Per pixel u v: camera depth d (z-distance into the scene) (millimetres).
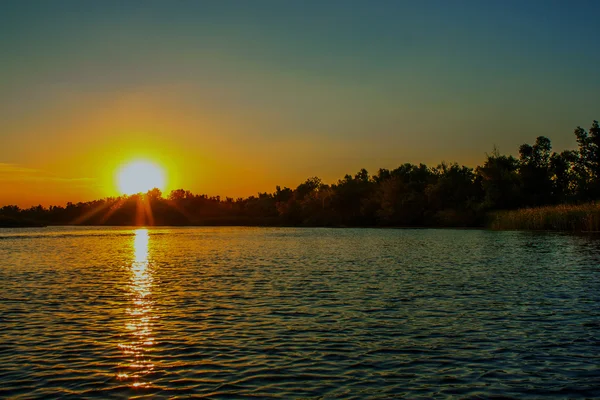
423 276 37062
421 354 17625
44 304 27047
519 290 30188
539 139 140875
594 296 27906
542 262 45156
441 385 14820
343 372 15922
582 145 138125
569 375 15523
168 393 14391
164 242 88938
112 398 14086
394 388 14617
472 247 65000
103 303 27297
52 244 83562
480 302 26547
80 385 15008
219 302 27344
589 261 45344
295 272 40500
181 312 24750
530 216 103438
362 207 176625
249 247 72875
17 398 14070
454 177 156750
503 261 46688
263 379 15391
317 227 178625
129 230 163750
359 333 20406
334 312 24422
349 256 55219
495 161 139500
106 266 47094
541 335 19844
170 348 18578
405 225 159625
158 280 36625
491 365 16453
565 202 122375
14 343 19297
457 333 20266
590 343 18703
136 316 23875
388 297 28328
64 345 19031
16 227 196750
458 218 143125
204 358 17406
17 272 42219
